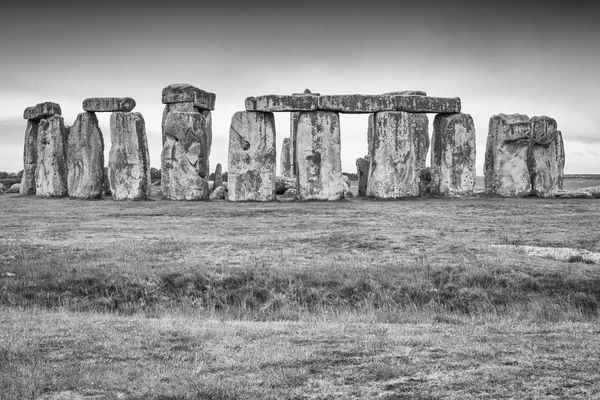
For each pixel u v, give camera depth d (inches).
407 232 1164.5
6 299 836.6
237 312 816.3
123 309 826.2
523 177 1894.7
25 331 659.4
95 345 608.7
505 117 1921.8
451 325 724.0
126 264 930.7
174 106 1929.1
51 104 2028.8
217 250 1029.2
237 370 543.8
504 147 1904.5
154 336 641.0
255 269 908.6
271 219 1369.3
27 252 1009.5
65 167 1978.3
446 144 1846.7
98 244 1077.1
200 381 519.5
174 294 861.8
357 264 932.0
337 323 727.7
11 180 2682.1
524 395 490.0
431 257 973.2
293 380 520.4
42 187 2005.4
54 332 657.0
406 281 874.1
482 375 528.4
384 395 493.0
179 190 1790.1
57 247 1050.7
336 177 1758.1
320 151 1745.8
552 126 1905.8
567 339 632.4
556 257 976.3
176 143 1796.3
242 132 1750.7
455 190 1847.9
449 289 864.9
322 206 1577.3
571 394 490.9
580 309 818.8
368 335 649.0
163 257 979.9
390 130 1774.1
